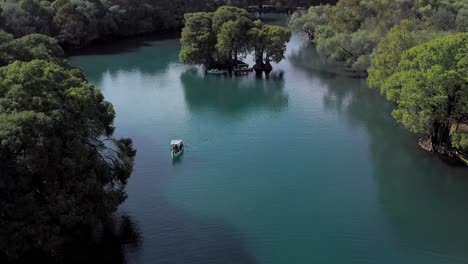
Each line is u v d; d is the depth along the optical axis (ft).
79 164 234.79
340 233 269.64
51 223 222.48
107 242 258.57
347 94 517.96
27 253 239.71
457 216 287.07
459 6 628.69
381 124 427.33
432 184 322.75
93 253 249.14
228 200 303.48
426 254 252.42
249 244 259.60
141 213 287.69
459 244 260.62
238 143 391.86
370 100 495.82
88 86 290.56
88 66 652.48
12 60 342.03
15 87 238.89
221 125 433.07
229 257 248.52
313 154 369.71
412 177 331.98
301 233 269.44
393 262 246.27
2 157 211.20
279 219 282.97
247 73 618.03
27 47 374.02
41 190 231.09
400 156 362.74
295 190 315.99
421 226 276.82
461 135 334.24
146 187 319.27
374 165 350.02
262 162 356.59
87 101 262.88
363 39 586.45
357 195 310.04
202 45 623.77
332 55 630.33
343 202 301.84
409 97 344.49
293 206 296.71
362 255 251.39
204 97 519.60
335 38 619.26
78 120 254.68
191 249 254.47
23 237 215.10
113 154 344.69
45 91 249.55
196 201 302.25
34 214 215.92
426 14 610.24
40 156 219.41
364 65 565.12
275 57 620.90
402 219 283.38
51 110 240.73
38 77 252.21
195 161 358.23
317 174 337.52
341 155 367.25
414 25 554.87
